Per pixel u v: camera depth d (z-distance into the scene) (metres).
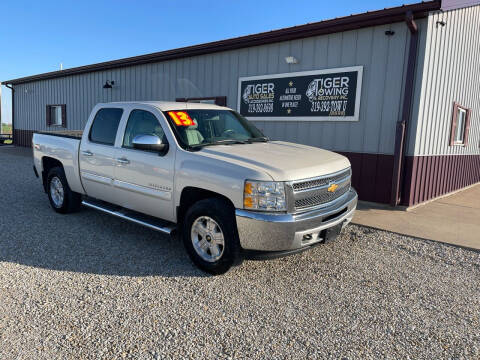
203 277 3.89
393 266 4.29
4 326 2.94
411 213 6.79
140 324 3.01
